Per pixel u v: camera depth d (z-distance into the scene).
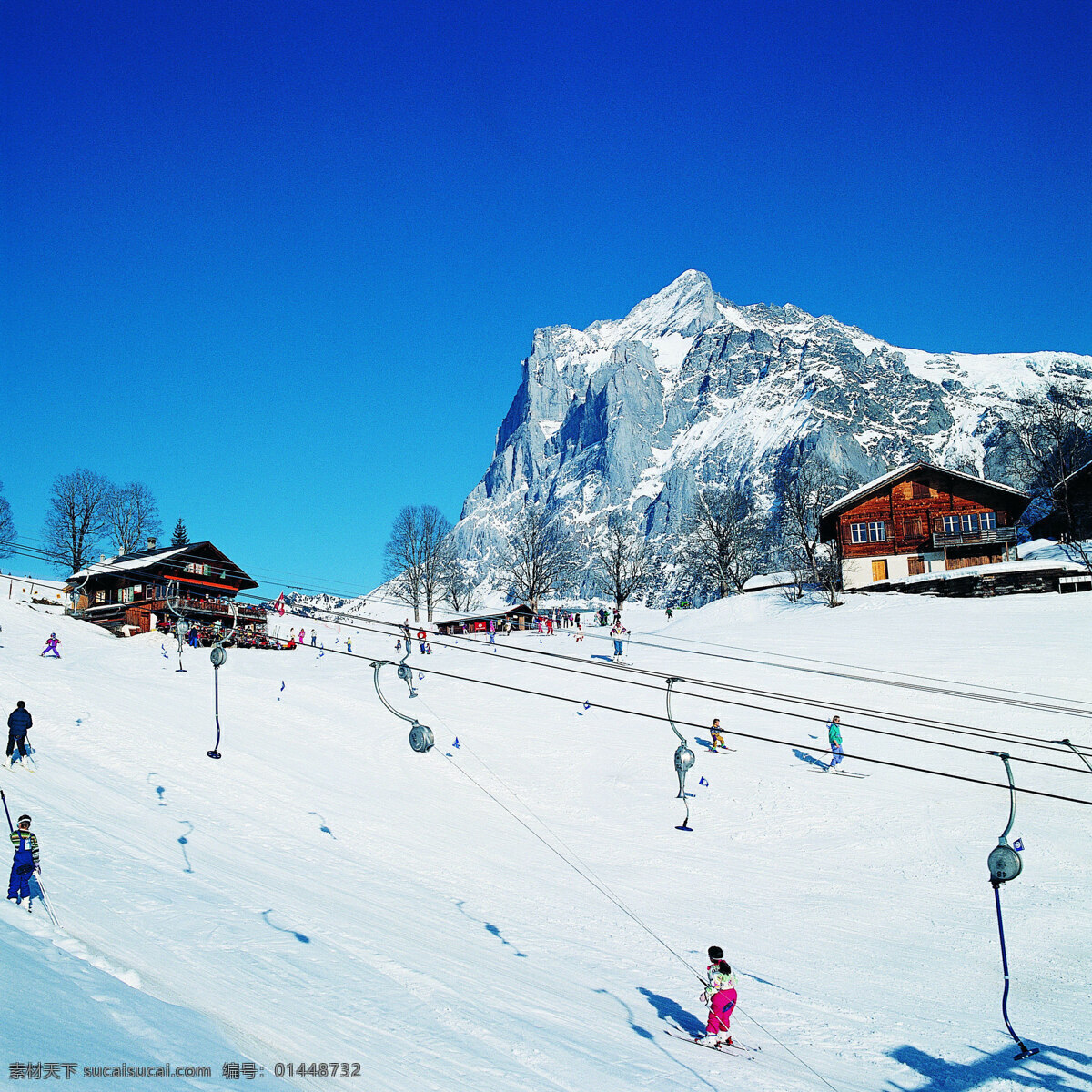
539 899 23.94
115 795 27.06
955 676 45.72
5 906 14.95
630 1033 15.68
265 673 54.50
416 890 23.38
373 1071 11.80
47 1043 8.73
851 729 40.72
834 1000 18.52
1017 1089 14.62
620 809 32.78
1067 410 111.94
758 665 52.59
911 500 87.50
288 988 14.77
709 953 16.45
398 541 116.81
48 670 45.41
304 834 27.09
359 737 40.06
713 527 115.38
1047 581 71.56
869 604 70.75
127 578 78.81
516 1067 13.12
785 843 29.59
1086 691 41.84
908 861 27.81
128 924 16.56
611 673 53.47
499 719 43.50
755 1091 13.70
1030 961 21.02
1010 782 18.17
